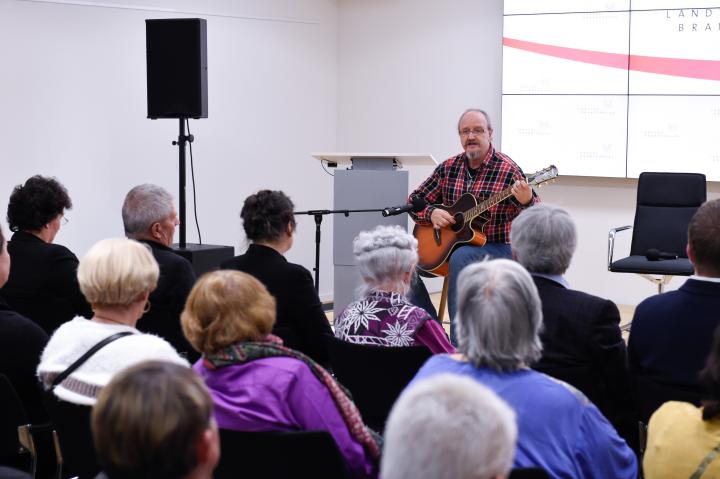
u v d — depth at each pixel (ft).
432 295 23.52
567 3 20.90
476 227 15.88
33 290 10.33
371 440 6.59
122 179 19.58
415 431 3.43
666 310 7.68
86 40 18.72
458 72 22.58
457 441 3.38
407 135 23.22
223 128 21.30
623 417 8.43
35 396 8.35
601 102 20.81
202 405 3.75
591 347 7.86
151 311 10.13
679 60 20.01
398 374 8.54
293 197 22.95
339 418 6.47
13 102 17.69
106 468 3.80
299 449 5.94
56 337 6.98
